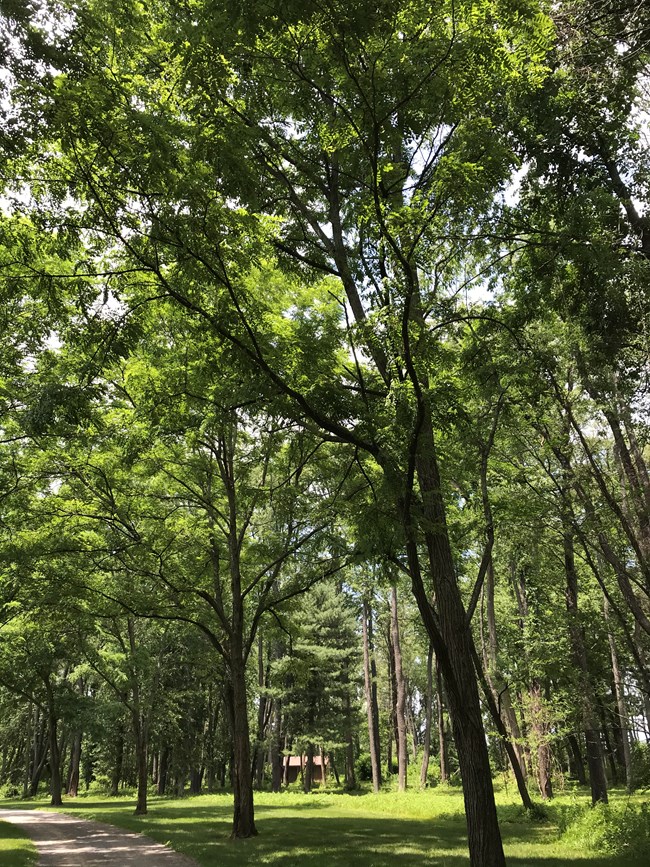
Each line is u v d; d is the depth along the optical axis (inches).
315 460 601.3
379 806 919.7
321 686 1525.6
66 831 677.9
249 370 319.0
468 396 409.7
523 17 271.0
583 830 507.8
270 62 295.0
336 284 568.7
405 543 316.5
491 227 404.2
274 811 896.3
